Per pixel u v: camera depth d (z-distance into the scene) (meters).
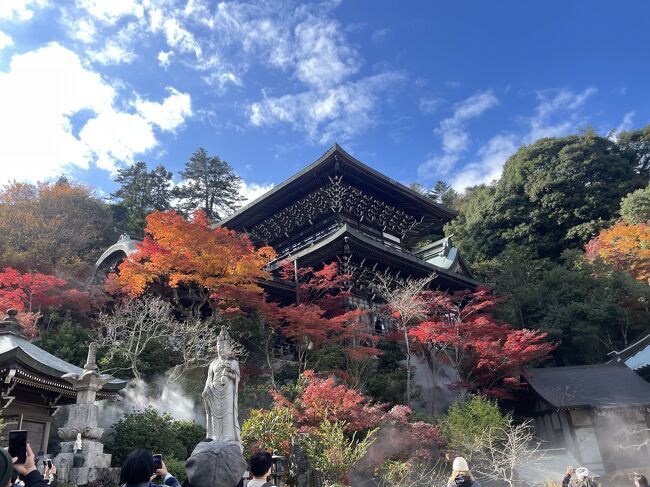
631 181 61.12
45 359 15.32
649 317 42.53
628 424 28.33
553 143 64.88
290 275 32.53
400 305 28.47
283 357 29.47
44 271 37.34
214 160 71.12
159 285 28.97
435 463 21.00
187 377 23.58
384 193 41.19
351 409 18.70
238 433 12.16
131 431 16.61
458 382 28.27
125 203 62.28
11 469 2.92
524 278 47.91
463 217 72.19
